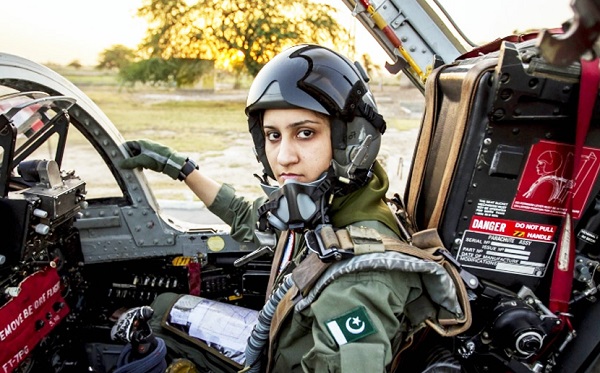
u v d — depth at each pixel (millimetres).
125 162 1708
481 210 914
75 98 1592
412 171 1188
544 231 929
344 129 860
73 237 1661
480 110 848
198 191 1672
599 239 958
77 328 1730
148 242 1808
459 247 944
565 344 1069
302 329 919
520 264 959
